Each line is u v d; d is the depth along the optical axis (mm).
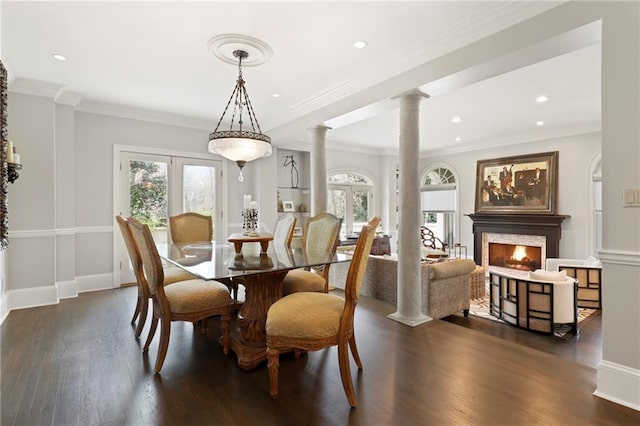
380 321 3393
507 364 2441
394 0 2318
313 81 3758
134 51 3055
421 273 3734
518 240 6492
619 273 1956
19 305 3750
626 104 1913
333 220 3199
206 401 1956
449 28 2672
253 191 6148
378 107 3697
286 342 1978
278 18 2531
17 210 3734
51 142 3922
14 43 2908
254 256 2857
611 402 1947
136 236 2531
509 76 3645
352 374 2287
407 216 3365
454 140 6871
